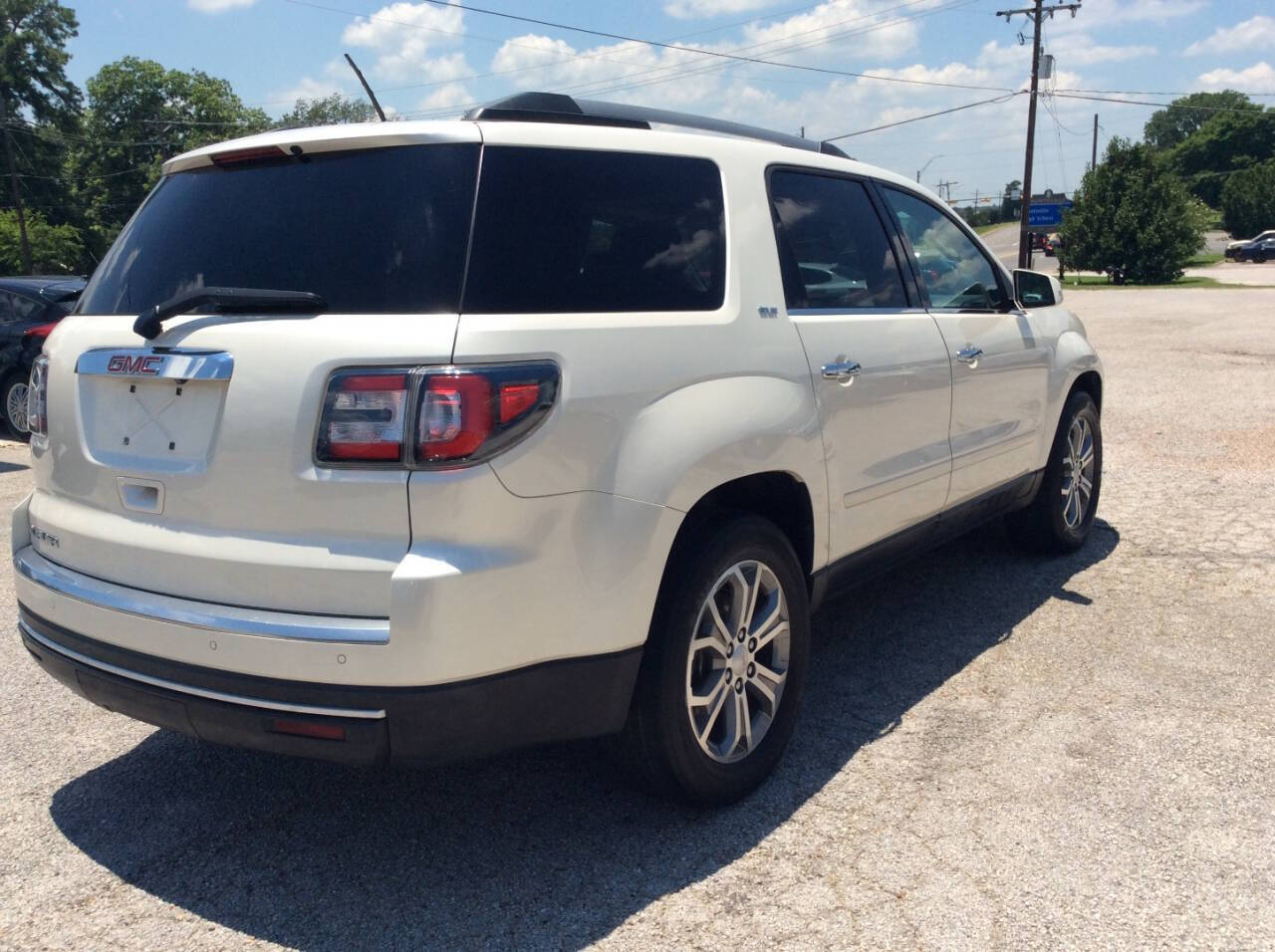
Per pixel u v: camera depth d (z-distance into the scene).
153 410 2.77
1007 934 2.60
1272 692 3.97
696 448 2.89
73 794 3.40
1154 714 3.81
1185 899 2.72
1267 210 89.50
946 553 5.90
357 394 2.46
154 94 71.56
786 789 3.34
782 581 3.33
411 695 2.44
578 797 3.32
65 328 3.14
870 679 4.20
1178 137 143.50
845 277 3.81
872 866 2.90
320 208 2.76
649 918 2.70
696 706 3.05
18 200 52.03
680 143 3.26
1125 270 47.28
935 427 4.16
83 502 2.96
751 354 3.18
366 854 3.02
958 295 4.57
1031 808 3.19
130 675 2.75
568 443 2.60
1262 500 6.81
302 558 2.51
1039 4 40.00
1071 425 5.53
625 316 2.85
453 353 2.46
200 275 2.86
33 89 62.09
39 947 2.62
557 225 2.80
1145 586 5.26
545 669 2.64
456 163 2.70
